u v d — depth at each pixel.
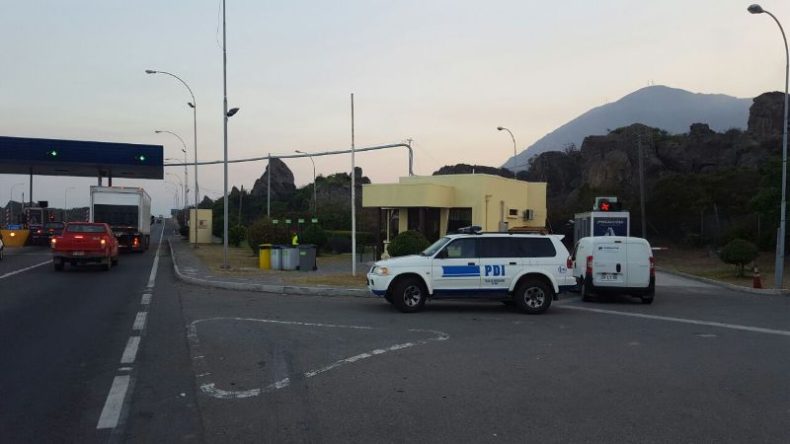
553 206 57.56
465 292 14.19
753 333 11.70
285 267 24.73
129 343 9.86
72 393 6.99
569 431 5.75
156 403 6.61
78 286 18.92
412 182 31.52
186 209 63.50
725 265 33.03
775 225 29.94
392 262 14.14
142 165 42.41
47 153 40.47
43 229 46.25
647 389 7.30
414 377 7.80
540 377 7.85
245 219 74.44
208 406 6.50
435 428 5.81
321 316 13.17
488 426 5.88
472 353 9.37
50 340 10.12
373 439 5.50
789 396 7.05
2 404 6.57
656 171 55.25
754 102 55.03
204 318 12.62
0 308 13.93
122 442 5.45
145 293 17.28
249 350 9.38
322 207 58.03
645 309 15.56
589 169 57.78
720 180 44.31
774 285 22.70
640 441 5.50
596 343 10.34
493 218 30.23
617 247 16.75
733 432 5.76
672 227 47.34
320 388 7.23
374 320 12.73
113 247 26.27
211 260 29.67
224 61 25.19
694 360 9.02
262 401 6.69
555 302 17.11
